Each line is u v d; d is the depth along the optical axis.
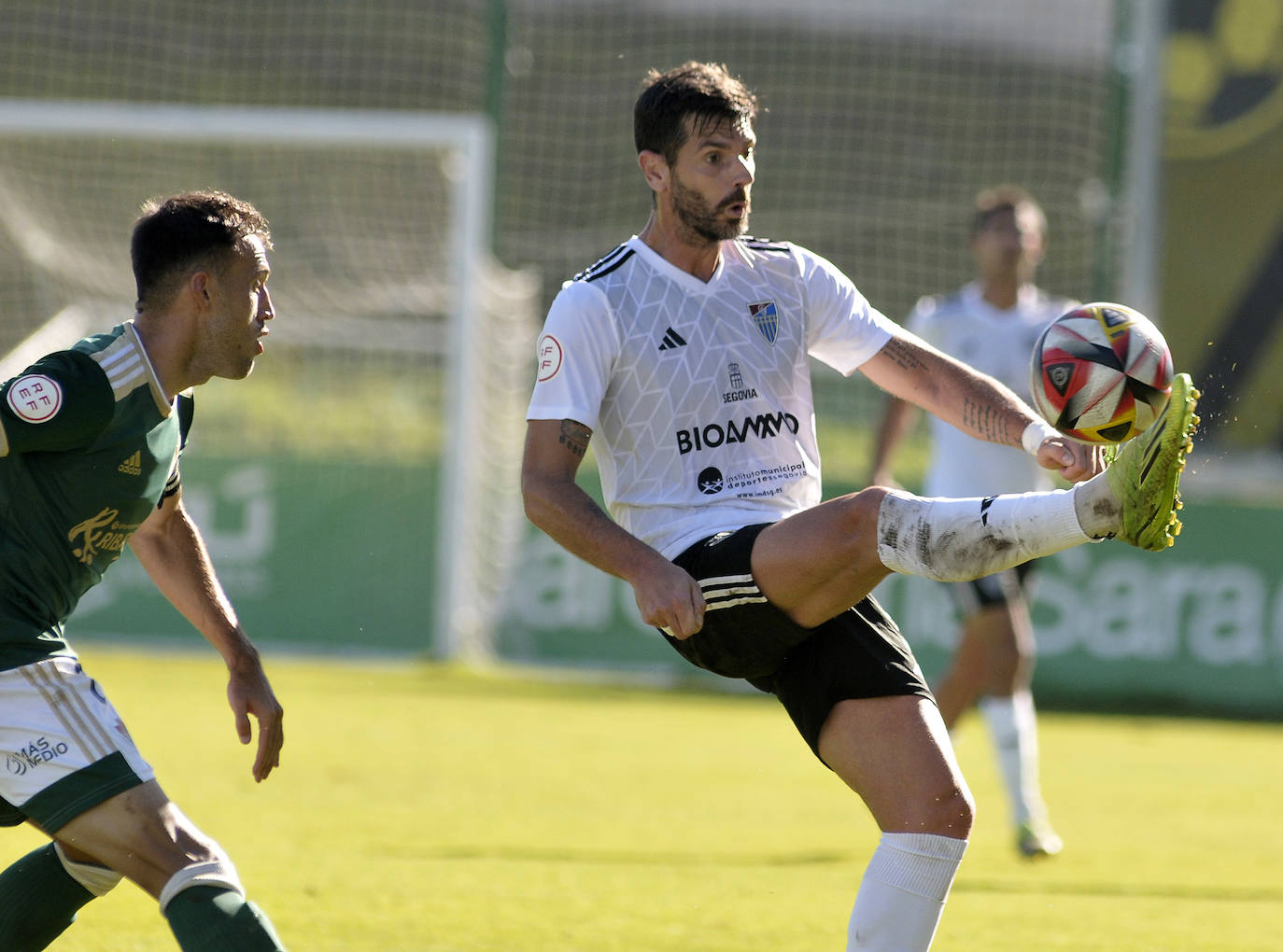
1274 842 21.69
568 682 40.12
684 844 20.09
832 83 61.22
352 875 17.42
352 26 68.94
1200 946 15.09
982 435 12.54
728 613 11.45
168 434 11.07
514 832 20.59
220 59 67.75
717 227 11.93
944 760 11.22
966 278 55.91
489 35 50.03
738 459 12.19
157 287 10.72
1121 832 22.44
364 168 50.09
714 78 11.95
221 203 10.86
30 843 19.69
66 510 10.66
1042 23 56.50
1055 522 10.09
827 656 11.57
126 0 66.31
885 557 10.64
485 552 45.59
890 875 11.09
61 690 10.37
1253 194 41.50
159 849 9.99
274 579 43.06
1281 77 41.22
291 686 37.16
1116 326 11.18
